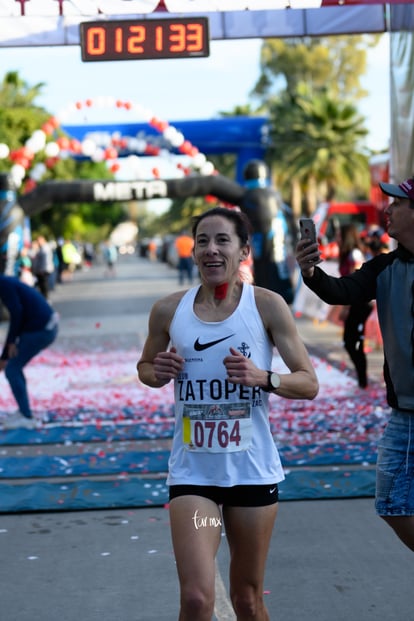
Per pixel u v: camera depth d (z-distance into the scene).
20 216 22.11
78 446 8.51
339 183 56.84
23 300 9.14
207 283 3.58
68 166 39.62
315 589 4.81
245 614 3.59
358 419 9.28
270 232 22.53
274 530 5.86
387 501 3.75
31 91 43.31
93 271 60.47
